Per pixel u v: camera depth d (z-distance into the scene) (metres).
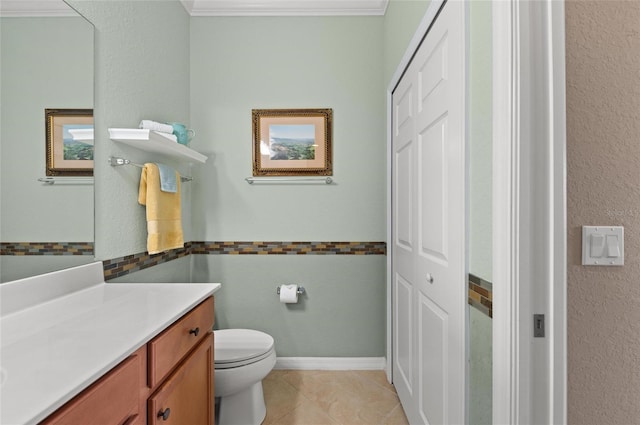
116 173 1.40
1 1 0.94
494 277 0.77
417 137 1.44
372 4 2.10
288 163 2.15
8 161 0.96
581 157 0.76
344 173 2.15
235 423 1.54
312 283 2.17
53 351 0.70
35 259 1.04
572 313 0.76
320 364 2.17
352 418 1.65
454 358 1.03
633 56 0.77
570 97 0.76
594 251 0.75
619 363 0.76
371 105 2.15
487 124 0.83
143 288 1.24
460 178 0.97
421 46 1.37
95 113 1.28
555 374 0.70
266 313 2.17
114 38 1.39
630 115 0.76
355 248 2.16
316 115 2.13
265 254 2.16
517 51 0.70
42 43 1.07
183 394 1.01
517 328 0.70
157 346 0.86
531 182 0.70
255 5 2.10
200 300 1.13
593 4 0.76
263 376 1.56
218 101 2.14
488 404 0.83
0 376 0.59
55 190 1.11
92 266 1.25
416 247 1.46
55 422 0.53
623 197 0.76
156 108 1.73
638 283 0.76
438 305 1.18
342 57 2.14
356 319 2.18
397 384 1.85
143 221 1.58
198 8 2.10
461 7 0.95
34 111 1.04
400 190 1.76
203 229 2.15
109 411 0.67
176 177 1.68
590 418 0.76
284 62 2.14
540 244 0.70
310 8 2.11
